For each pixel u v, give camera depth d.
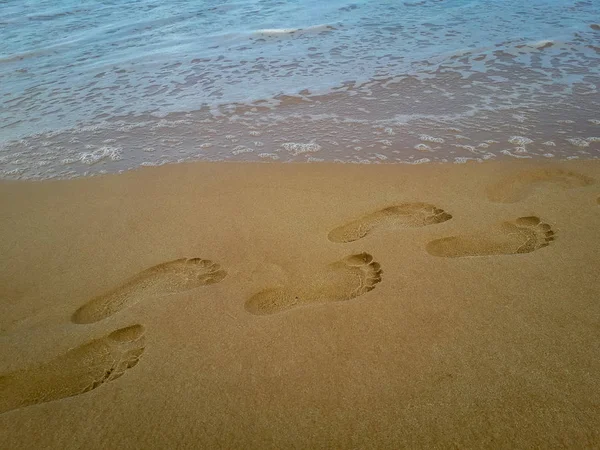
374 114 1.52
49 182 1.22
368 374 0.67
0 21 2.85
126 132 1.48
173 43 2.38
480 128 1.39
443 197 1.07
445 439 0.59
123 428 0.62
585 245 0.89
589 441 0.58
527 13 2.58
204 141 1.41
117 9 3.08
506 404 0.62
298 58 2.09
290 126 1.47
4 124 1.56
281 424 0.62
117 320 0.78
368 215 1.03
